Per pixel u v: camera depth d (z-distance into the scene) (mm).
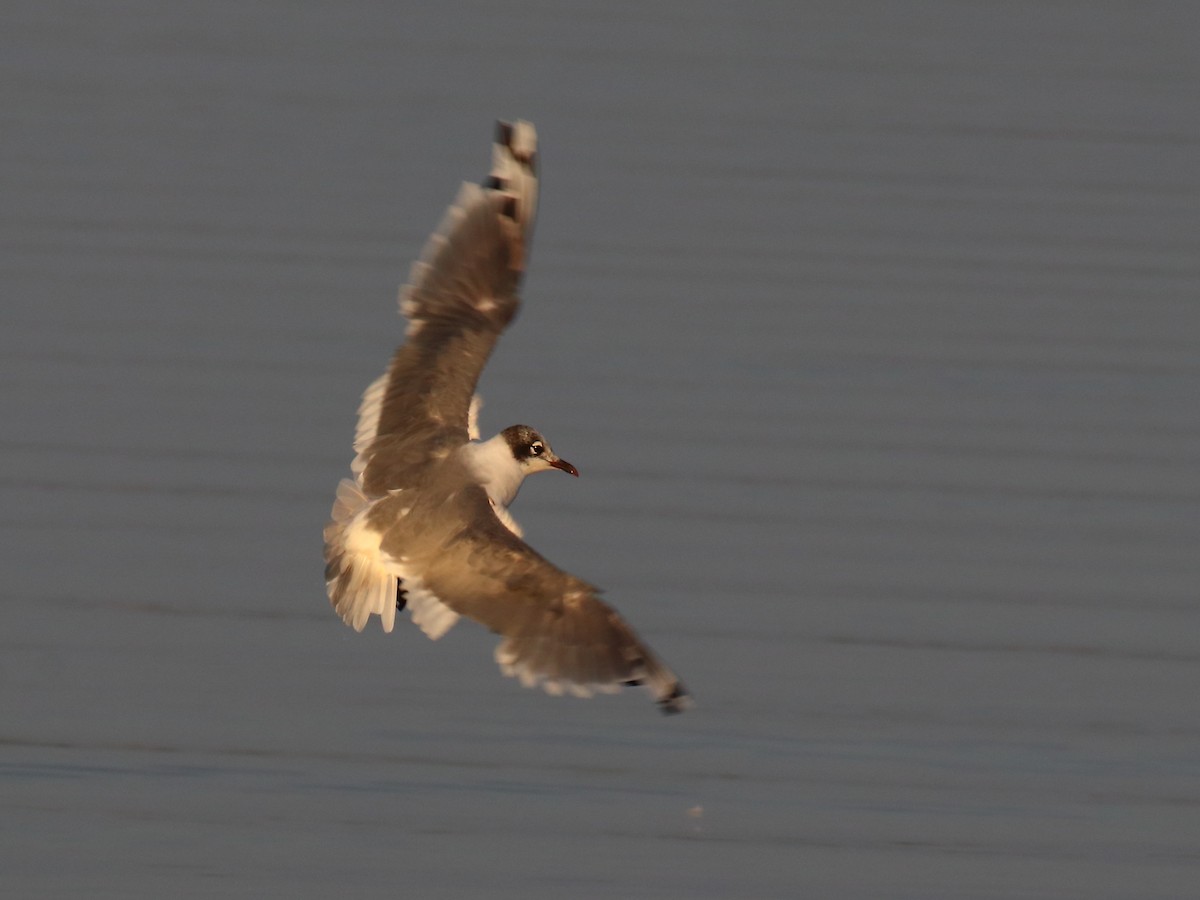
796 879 12617
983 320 22797
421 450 9922
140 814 13188
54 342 21344
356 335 21938
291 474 18859
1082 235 25453
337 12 34688
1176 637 16266
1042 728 14734
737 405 20406
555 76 31328
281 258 23891
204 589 16641
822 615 16469
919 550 17672
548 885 12484
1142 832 13406
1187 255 24906
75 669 15180
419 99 30062
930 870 12820
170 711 14594
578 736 14398
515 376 20734
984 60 33031
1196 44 34375
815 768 14055
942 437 19922
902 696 15172
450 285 10703
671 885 12539
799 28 34750
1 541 17250
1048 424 20297
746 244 24688
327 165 27078
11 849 12719
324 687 15047
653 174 26969
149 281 23031
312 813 13273
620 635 8477
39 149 26984
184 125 28312
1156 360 21922
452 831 13047
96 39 32188
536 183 10859
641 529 17875
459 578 8953
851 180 27125
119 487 18406
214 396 20328
